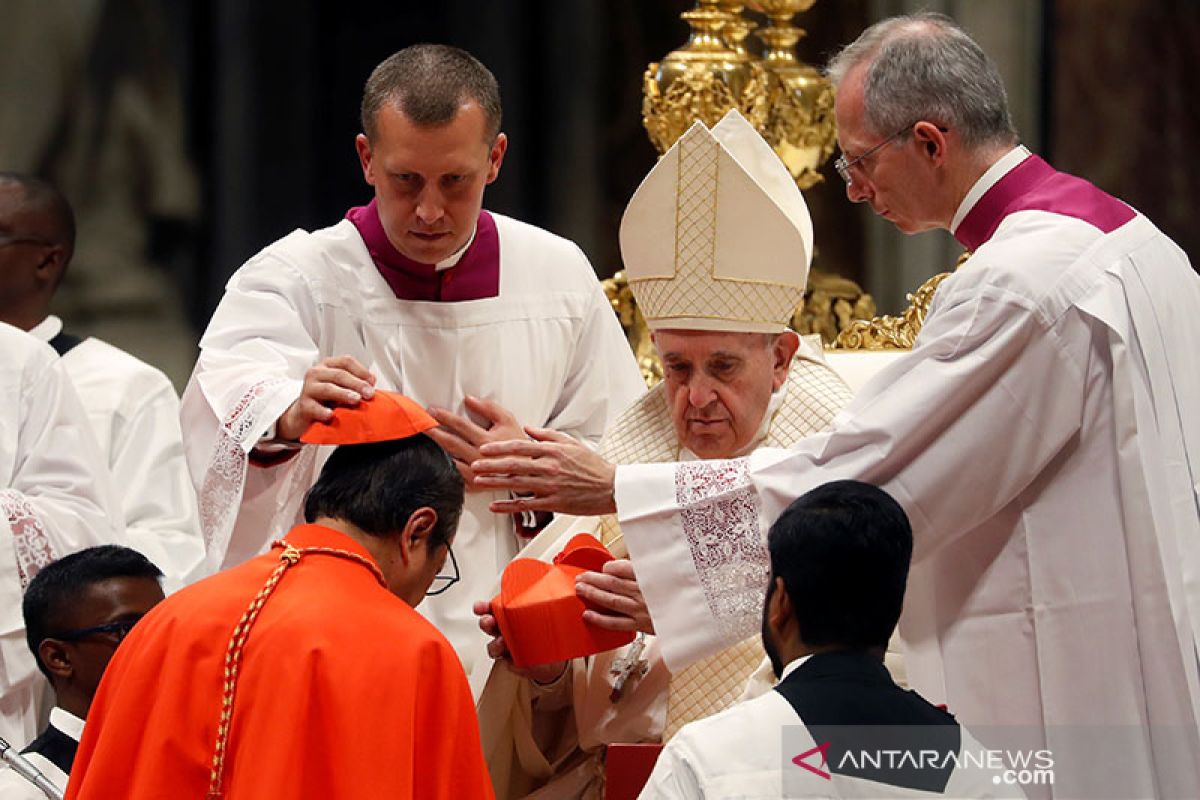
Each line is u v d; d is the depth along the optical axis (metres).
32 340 18.44
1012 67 31.14
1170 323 12.40
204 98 39.88
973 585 12.66
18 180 20.84
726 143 13.57
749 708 9.62
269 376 14.20
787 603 9.86
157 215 39.78
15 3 39.34
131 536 20.33
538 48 37.62
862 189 13.24
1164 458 12.11
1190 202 31.95
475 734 11.26
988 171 12.88
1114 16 31.55
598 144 37.44
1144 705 12.11
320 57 39.56
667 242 13.41
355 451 11.97
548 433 13.23
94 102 39.72
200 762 11.04
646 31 37.22
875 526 9.72
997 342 12.12
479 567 15.02
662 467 12.99
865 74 12.98
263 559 11.68
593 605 12.90
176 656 11.20
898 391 12.34
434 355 15.13
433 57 14.16
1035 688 12.41
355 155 39.84
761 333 13.44
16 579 17.03
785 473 12.57
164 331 39.72
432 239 14.38
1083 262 12.27
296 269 15.01
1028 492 12.45
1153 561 11.98
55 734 13.96
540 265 15.59
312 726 10.91
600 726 13.74
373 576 11.58
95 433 20.67
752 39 31.66
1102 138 31.72
